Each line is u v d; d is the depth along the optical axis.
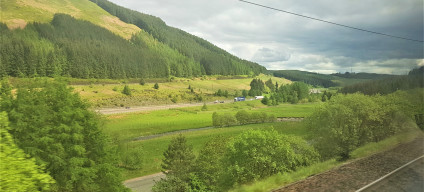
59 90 24.69
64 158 22.48
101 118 32.94
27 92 22.77
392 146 18.39
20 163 9.37
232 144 24.95
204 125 96.69
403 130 22.92
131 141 66.56
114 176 26.25
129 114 118.06
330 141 27.23
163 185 32.03
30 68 163.75
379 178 12.07
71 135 23.41
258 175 20.64
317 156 23.06
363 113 27.23
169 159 43.62
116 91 173.50
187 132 82.31
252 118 92.06
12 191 9.04
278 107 124.50
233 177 22.67
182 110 134.50
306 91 142.25
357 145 25.95
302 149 23.72
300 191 10.94
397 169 13.17
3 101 20.98
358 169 13.70
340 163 15.24
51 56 189.50
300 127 49.66
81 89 164.25
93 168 24.23
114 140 46.03
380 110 25.55
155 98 168.25
